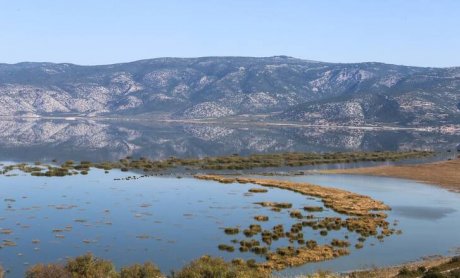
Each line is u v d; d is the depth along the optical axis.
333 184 119.25
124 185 112.94
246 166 149.12
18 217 79.94
